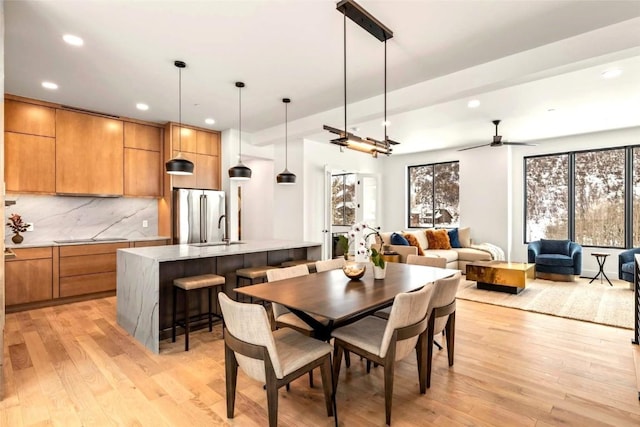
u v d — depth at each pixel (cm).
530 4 234
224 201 596
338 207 883
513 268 496
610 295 486
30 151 435
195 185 579
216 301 383
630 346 309
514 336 334
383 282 262
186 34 275
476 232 738
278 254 449
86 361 280
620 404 218
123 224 546
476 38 280
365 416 207
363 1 229
